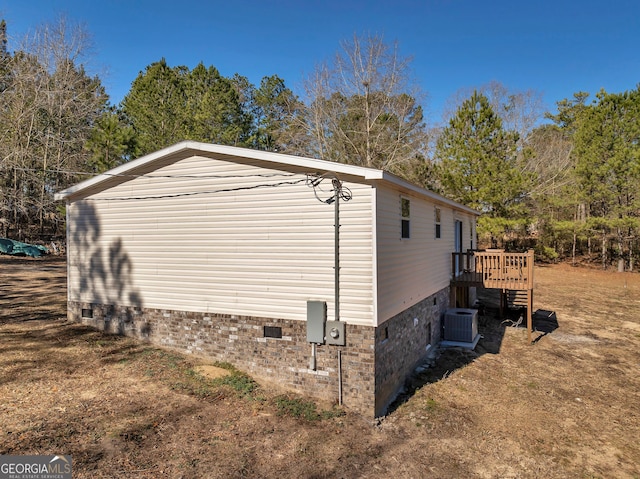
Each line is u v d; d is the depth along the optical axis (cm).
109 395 709
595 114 2470
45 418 612
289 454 594
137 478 502
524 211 2508
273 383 819
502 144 2478
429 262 1105
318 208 777
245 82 3634
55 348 889
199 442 600
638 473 606
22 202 2220
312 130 2620
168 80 2906
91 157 2288
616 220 2391
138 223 954
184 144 868
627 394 884
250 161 831
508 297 1797
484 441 676
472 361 1053
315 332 768
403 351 895
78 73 2662
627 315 1609
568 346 1210
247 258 842
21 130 2314
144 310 959
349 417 724
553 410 798
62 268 2031
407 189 859
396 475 570
